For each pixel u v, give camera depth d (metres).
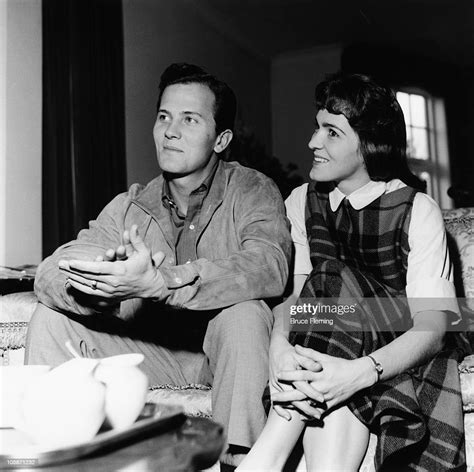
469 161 6.74
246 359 1.24
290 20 6.02
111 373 0.84
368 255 1.50
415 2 5.77
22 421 0.77
